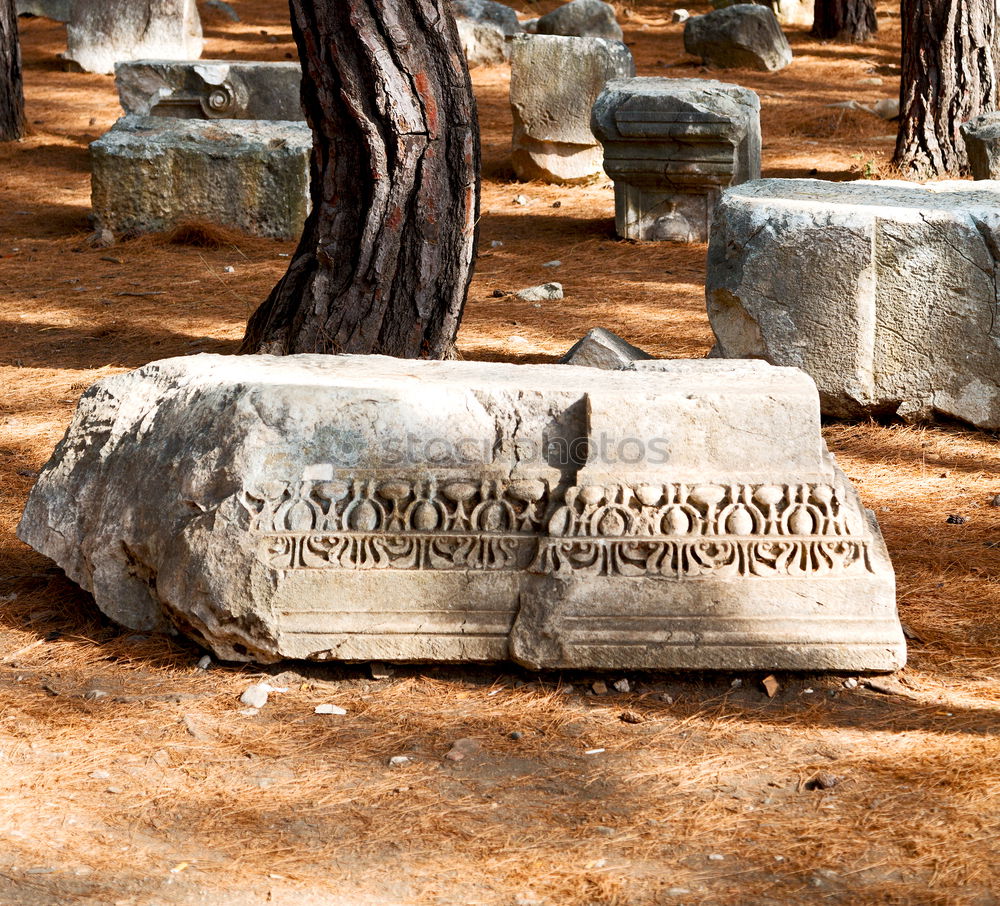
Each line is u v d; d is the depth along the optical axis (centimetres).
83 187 1204
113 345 758
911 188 677
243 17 2081
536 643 375
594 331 606
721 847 304
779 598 376
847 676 383
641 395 381
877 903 282
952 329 599
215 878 290
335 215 609
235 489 383
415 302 612
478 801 324
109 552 409
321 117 599
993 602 440
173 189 1020
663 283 880
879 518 518
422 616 380
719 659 374
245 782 332
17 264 953
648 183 988
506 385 394
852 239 601
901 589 450
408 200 600
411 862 298
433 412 386
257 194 1021
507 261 953
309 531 381
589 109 1170
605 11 1658
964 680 386
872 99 1516
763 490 378
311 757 345
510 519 382
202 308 834
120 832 308
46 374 702
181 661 397
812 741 352
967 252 588
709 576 376
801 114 1427
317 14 580
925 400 612
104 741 350
